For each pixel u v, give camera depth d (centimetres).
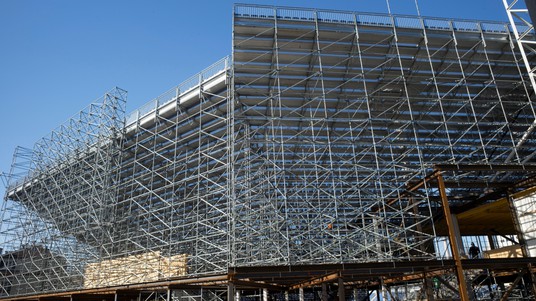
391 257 2342
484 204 2939
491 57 2792
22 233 4216
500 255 2792
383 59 2683
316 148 2852
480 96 2873
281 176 2558
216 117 2933
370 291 3478
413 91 2802
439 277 2366
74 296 2800
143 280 2928
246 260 2656
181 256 2828
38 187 4372
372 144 2522
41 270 3634
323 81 2694
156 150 3334
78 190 3831
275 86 2672
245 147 2697
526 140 3022
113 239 3275
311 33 2583
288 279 2480
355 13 2650
